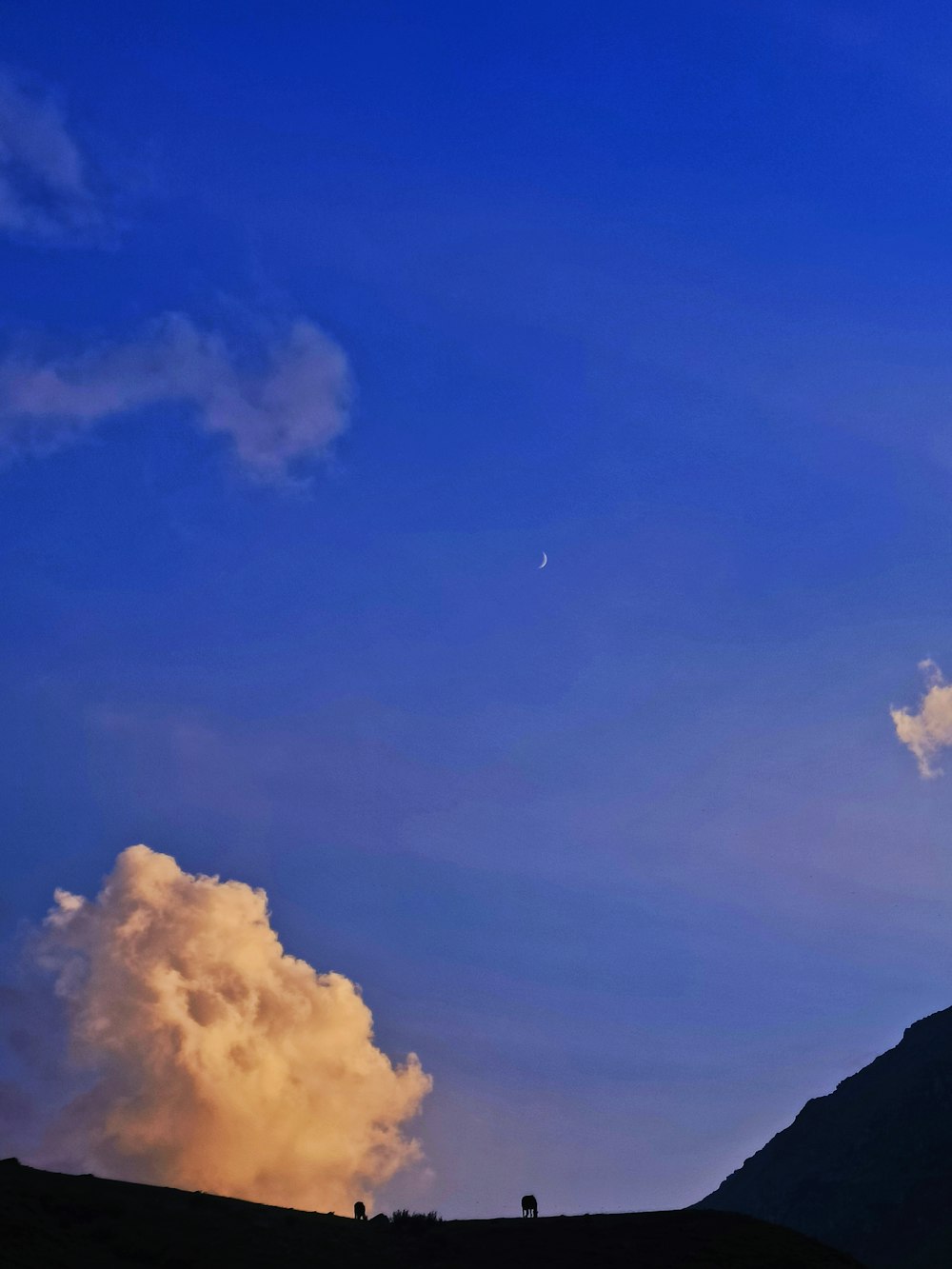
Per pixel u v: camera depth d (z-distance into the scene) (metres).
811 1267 59.47
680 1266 58.66
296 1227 61.38
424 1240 62.12
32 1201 57.66
